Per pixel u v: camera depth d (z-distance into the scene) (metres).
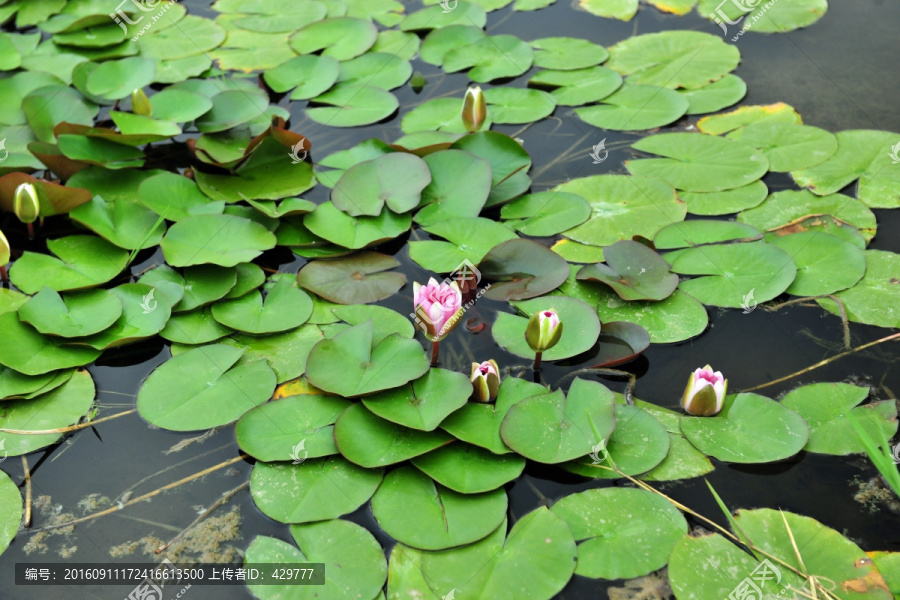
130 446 1.94
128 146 2.88
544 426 1.85
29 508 1.81
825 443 1.89
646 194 2.72
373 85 3.38
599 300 2.33
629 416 1.94
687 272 2.39
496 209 2.75
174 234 2.41
